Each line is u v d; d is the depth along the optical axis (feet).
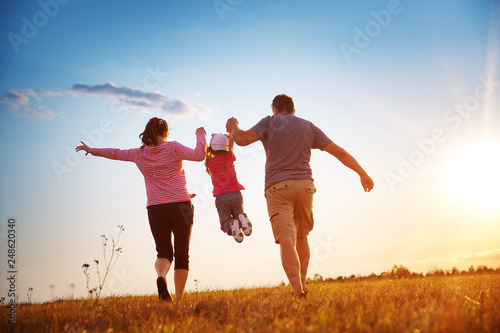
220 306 13.74
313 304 12.62
